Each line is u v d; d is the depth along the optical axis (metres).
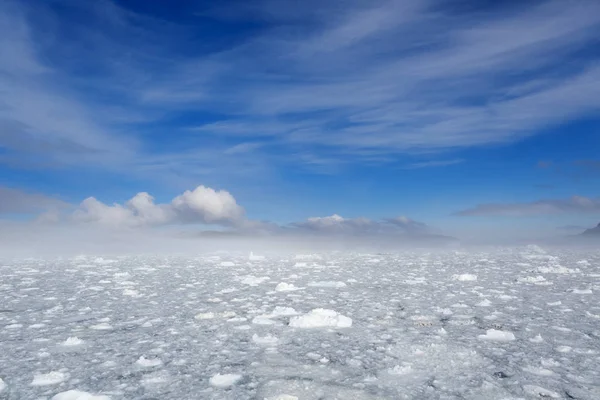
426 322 8.44
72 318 9.13
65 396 4.73
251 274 19.73
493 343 6.86
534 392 4.81
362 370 5.61
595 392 4.84
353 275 18.53
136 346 6.81
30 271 21.91
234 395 4.78
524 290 12.96
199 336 7.43
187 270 22.56
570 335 7.35
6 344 6.98
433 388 4.97
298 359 6.08
